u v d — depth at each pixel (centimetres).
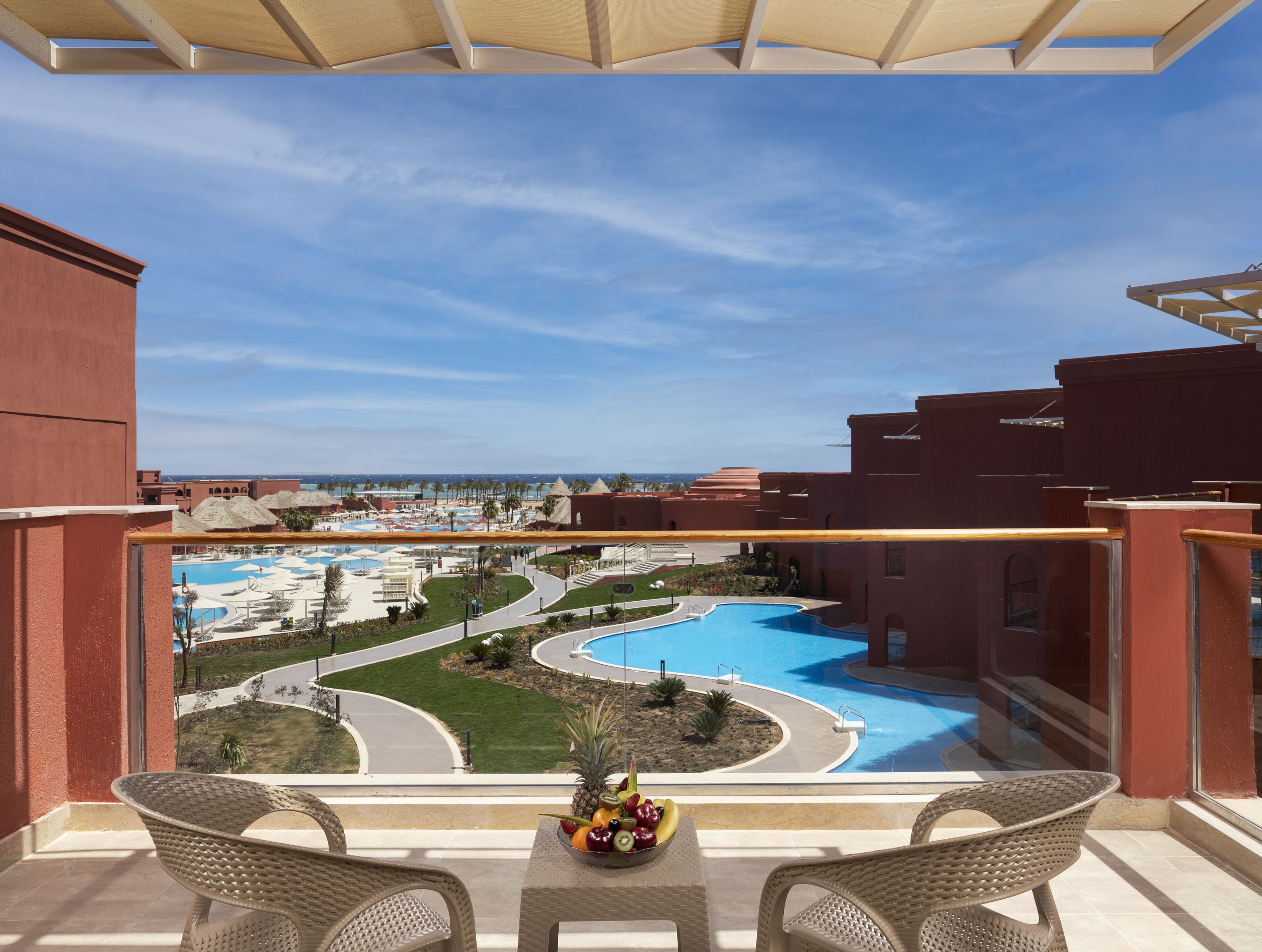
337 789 309
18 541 282
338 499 10656
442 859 280
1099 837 294
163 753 308
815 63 298
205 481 6725
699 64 299
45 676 296
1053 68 294
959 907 134
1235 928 229
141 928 232
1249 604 293
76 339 1194
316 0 249
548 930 158
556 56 300
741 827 308
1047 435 1791
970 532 309
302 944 134
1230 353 1329
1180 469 1387
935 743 325
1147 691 302
